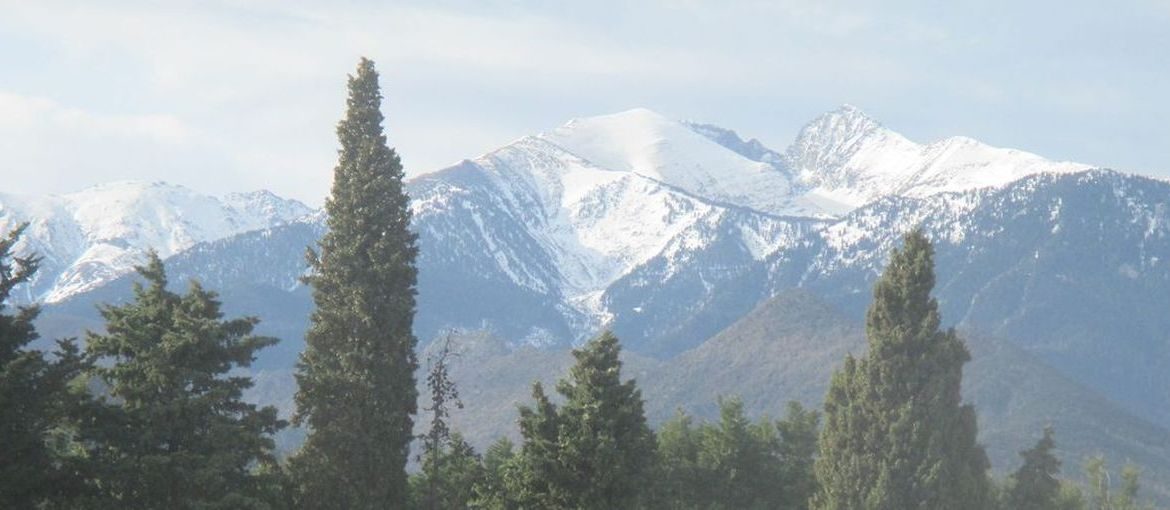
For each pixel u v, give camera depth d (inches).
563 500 7199.8
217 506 5969.5
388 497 7180.1
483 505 7455.7
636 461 7362.2
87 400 5964.6
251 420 6269.7
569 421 7332.7
